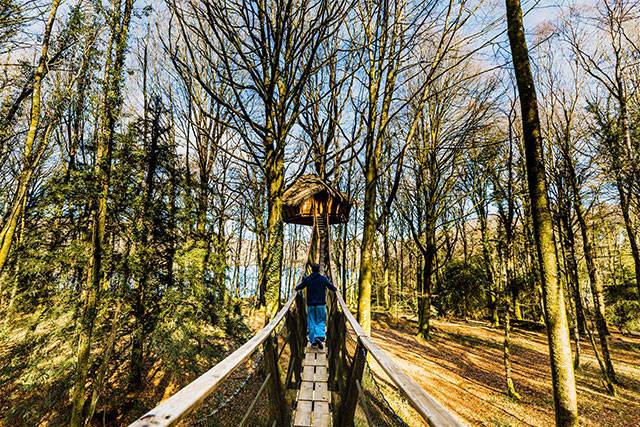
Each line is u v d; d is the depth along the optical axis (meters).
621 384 13.80
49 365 8.25
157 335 10.16
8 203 14.89
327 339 6.13
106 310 9.79
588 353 19.02
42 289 9.27
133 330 10.27
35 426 8.12
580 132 15.73
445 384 13.17
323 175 14.12
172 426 1.10
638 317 22.30
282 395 3.48
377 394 2.31
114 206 10.34
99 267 8.94
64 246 9.98
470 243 36.41
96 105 9.64
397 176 12.48
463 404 11.45
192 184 13.91
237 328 13.19
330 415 3.82
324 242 13.98
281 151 10.19
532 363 16.67
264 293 9.90
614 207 18.70
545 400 11.97
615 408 11.52
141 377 11.18
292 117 9.74
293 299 5.07
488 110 14.42
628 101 13.57
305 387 4.37
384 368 2.03
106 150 9.58
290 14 8.64
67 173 10.52
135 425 1.03
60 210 9.95
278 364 3.51
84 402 8.58
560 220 16.84
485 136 16.28
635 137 12.98
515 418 10.55
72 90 11.01
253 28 9.12
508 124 15.89
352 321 3.56
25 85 11.52
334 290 5.81
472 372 15.03
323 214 15.82
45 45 9.82
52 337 8.68
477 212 24.88
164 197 12.91
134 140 11.60
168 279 11.33
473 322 27.47
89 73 10.38
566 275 16.62
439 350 18.39
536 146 4.87
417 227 24.73
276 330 3.69
